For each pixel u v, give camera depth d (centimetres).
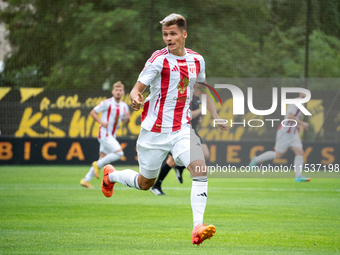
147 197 2603
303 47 5194
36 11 5319
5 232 1644
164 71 1455
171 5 5269
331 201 2483
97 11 5388
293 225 1806
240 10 5297
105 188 1764
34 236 1577
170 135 1473
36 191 2825
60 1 5341
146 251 1370
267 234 1636
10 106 4522
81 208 2198
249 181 3547
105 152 3066
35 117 4544
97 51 5119
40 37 5178
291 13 5306
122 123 4522
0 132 4534
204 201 1397
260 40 5266
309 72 4972
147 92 4428
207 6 5278
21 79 4962
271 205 2330
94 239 1534
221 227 1759
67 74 5062
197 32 5231
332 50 5138
